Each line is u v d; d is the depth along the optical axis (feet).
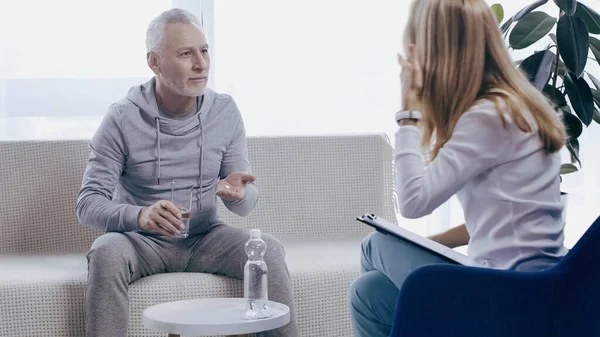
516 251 5.79
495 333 5.24
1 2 12.13
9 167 10.66
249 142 11.26
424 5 6.12
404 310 5.36
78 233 10.77
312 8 13.29
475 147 5.77
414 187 5.93
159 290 8.72
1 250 10.57
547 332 5.17
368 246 6.98
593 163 14.40
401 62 6.19
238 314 7.13
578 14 10.93
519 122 5.75
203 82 9.36
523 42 10.94
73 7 12.38
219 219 10.70
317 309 9.31
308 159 11.45
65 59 12.37
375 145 11.69
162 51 9.26
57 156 10.78
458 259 6.31
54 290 8.61
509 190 5.82
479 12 5.98
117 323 8.22
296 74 13.28
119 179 9.63
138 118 9.43
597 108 12.11
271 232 11.25
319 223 11.45
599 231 4.95
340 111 13.44
